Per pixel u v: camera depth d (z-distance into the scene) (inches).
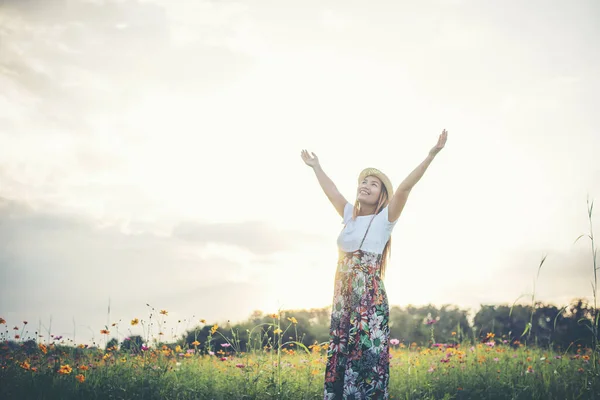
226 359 196.2
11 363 172.9
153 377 165.5
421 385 183.3
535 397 167.5
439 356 226.5
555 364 204.5
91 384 161.5
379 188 148.5
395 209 141.6
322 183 162.2
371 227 141.3
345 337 137.5
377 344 135.4
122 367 177.0
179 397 158.1
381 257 143.6
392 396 173.3
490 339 241.4
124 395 153.6
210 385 168.1
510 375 187.6
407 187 139.4
